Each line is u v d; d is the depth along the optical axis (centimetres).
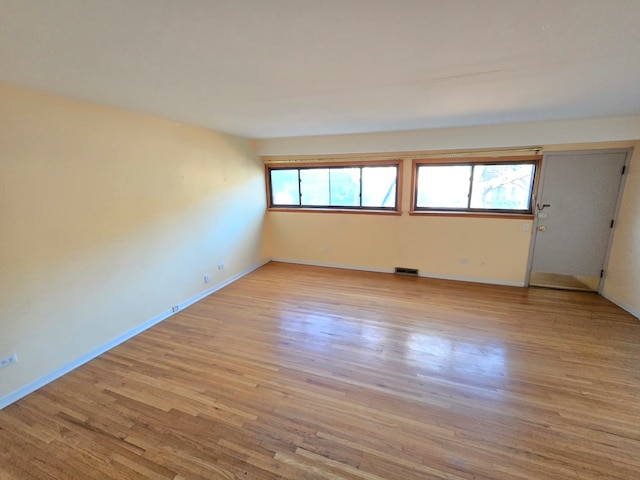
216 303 397
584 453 179
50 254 244
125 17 119
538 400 221
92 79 199
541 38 139
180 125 363
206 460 177
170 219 358
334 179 521
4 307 219
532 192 416
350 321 343
